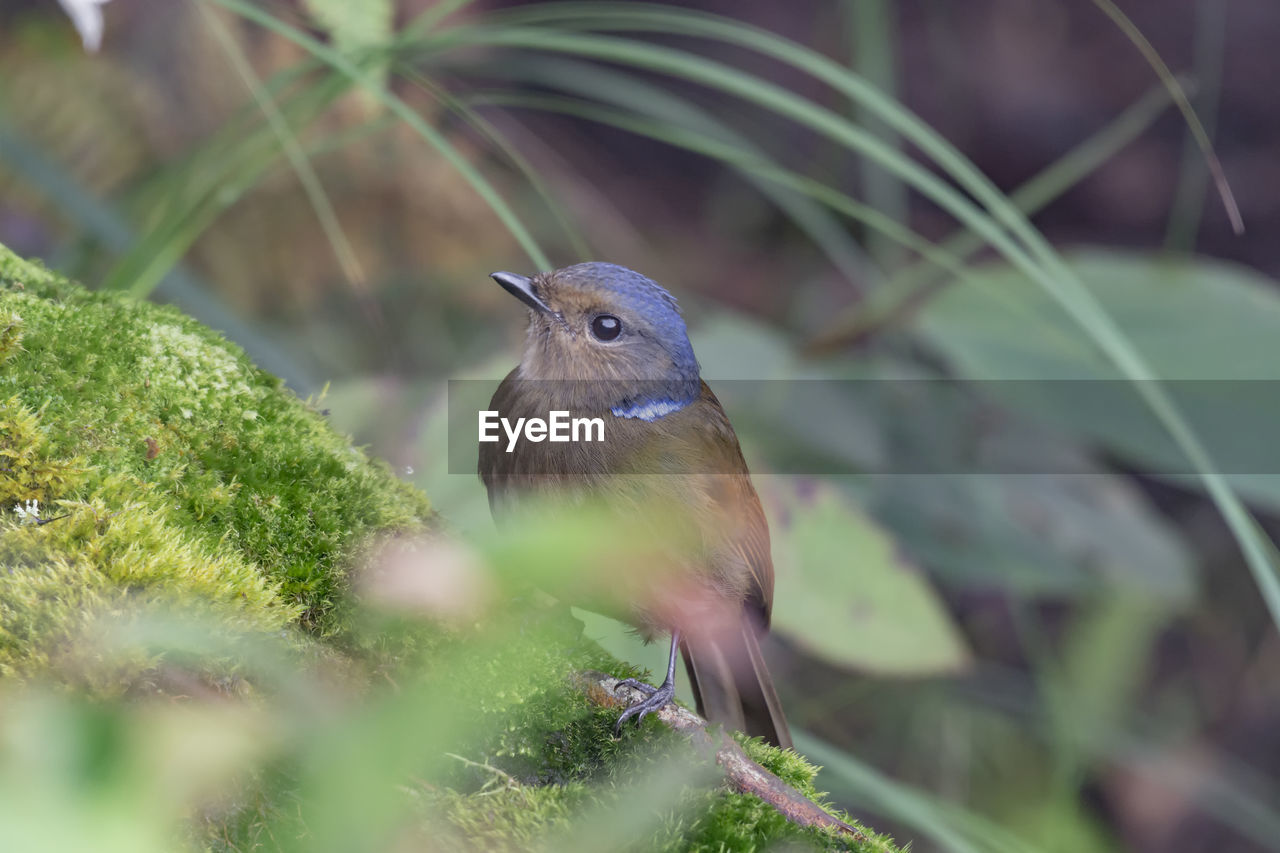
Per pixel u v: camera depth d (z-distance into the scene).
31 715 1.48
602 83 9.52
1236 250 14.68
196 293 7.43
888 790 6.08
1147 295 8.01
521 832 3.44
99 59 9.39
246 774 3.03
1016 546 9.30
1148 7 15.59
